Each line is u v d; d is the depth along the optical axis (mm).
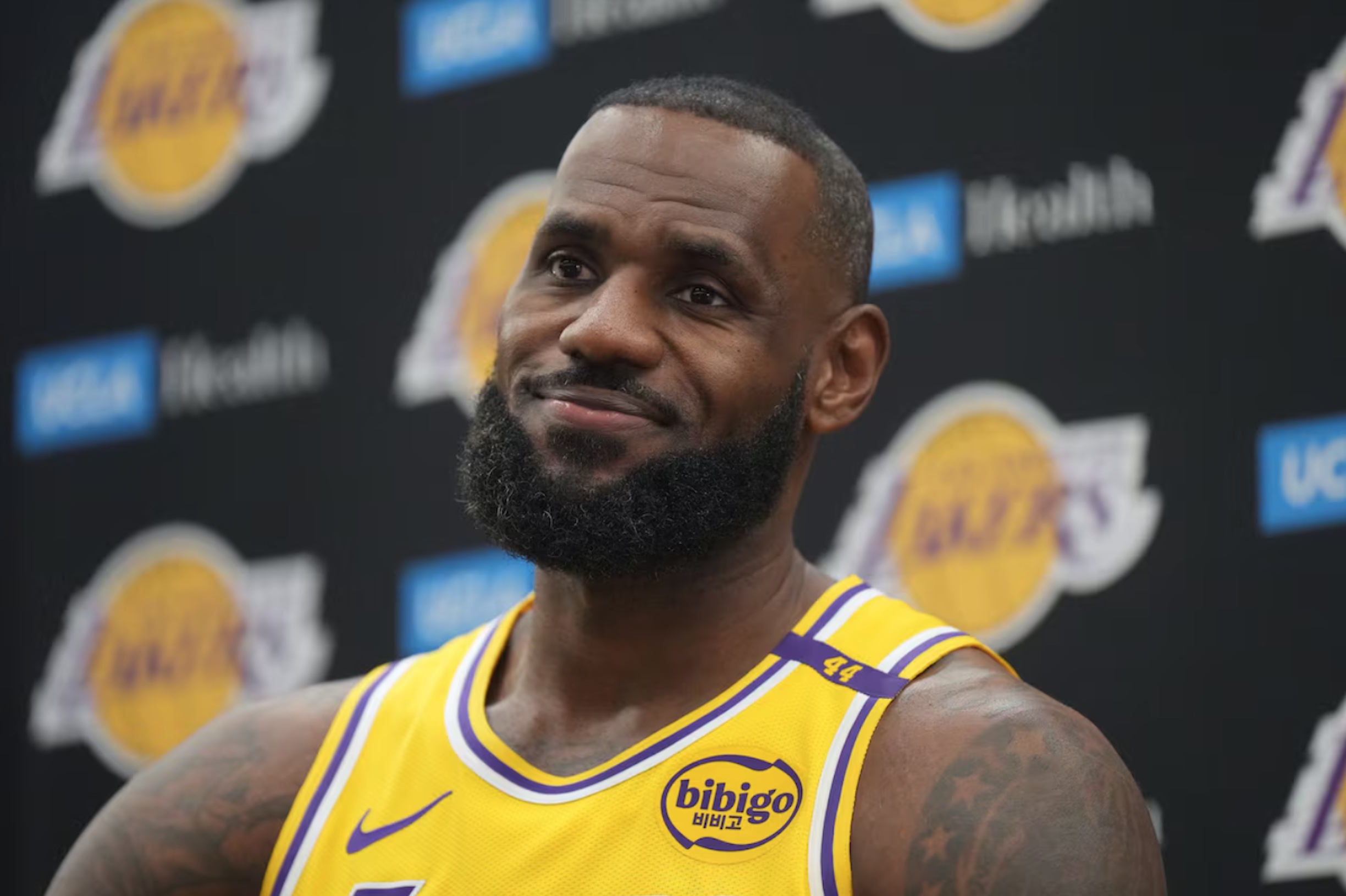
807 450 6238
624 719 5957
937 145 10570
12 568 12625
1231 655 9648
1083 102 10273
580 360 5684
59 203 12844
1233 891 9531
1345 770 9398
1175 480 9852
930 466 10383
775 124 6094
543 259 5992
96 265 12695
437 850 5742
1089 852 5121
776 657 5965
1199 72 10047
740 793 5586
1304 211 9766
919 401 10438
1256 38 9953
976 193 10453
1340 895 9375
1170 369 9922
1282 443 9672
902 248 10586
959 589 10234
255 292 12242
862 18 10828
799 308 5984
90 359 12633
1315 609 9523
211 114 12523
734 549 5934
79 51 12883
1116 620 9891
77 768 12336
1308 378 9656
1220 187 9930
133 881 6055
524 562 11273
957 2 10625
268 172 12320
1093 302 10125
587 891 5492
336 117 12188
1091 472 10031
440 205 11812
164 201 12586
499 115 11711
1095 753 5430
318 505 11891
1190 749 9680
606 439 5621
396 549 11648
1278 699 9539
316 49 12289
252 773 6176
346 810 5996
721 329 5793
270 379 12141
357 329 11945
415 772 5992
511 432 5777
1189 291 9938
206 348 12336
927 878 5199
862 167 10734
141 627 12281
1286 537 9617
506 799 5785
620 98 6180
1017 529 10148
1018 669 10055
